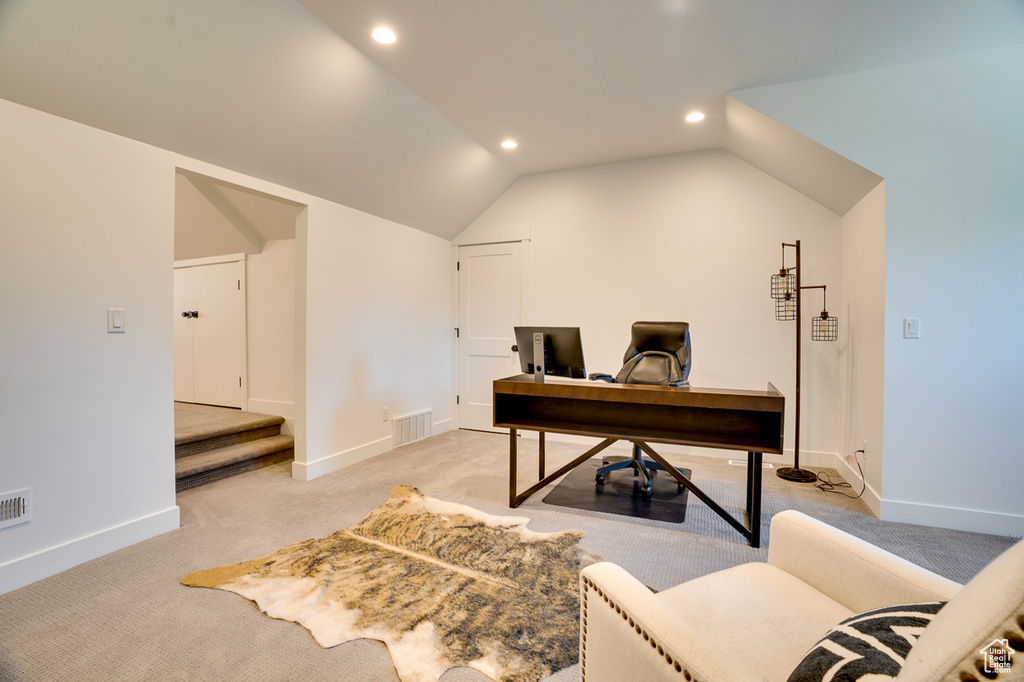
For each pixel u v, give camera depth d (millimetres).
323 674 1357
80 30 1735
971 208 2369
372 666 1393
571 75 2650
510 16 2125
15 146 1812
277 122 2547
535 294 4426
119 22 1781
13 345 1815
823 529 1133
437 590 1793
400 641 1499
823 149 2670
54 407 1932
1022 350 2299
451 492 2916
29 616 1625
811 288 3455
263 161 2723
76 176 1991
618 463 3139
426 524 2408
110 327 2117
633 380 2959
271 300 4070
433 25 2197
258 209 3762
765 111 2738
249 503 2709
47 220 1906
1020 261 2299
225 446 3430
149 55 1934
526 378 2812
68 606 1685
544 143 3670
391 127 3033
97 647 1465
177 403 4617
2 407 1786
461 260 4777
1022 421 2303
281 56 2244
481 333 4699
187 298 4574
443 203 4160
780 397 2086
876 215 2652
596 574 944
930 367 2445
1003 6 1980
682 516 2551
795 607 1016
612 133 3471
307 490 2934
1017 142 2303
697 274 3855
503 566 1981
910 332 2475
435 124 3221
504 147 3752
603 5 2041
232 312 4289
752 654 878
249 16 2018
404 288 4148
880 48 2334
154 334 2299
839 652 667
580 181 4250
